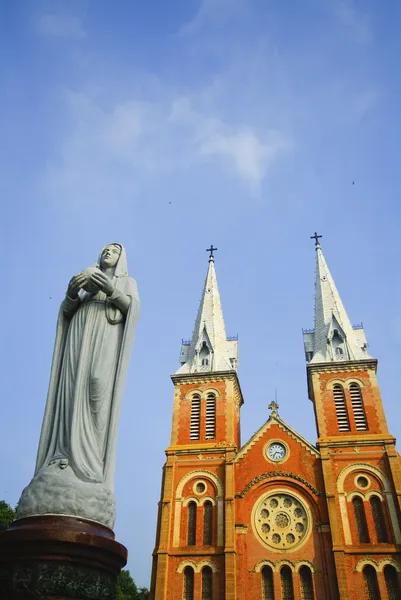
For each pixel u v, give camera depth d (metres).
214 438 47.22
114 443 7.46
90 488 6.69
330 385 48.03
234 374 51.75
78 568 5.86
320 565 39.16
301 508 42.34
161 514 43.94
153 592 40.38
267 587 39.47
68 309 8.23
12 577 5.67
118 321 8.16
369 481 42.12
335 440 44.47
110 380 7.71
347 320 54.47
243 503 43.28
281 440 45.81
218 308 60.94
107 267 8.99
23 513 6.49
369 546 38.88
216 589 39.47
